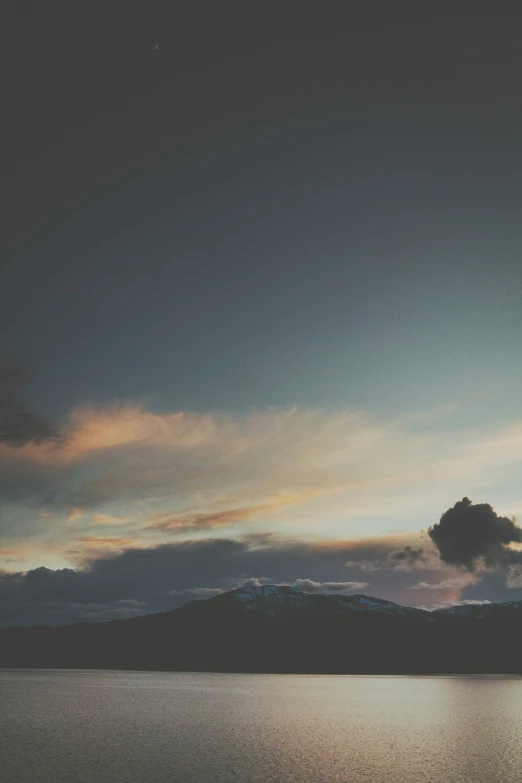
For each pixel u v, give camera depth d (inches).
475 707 6053.2
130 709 5487.2
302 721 4662.9
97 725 4188.0
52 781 2282.2
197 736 3673.7
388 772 2546.8
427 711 5605.3
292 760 2819.9
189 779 2341.3
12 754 2896.2
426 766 2689.5
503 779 2417.6
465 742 3511.3
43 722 4325.8
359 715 5196.9
